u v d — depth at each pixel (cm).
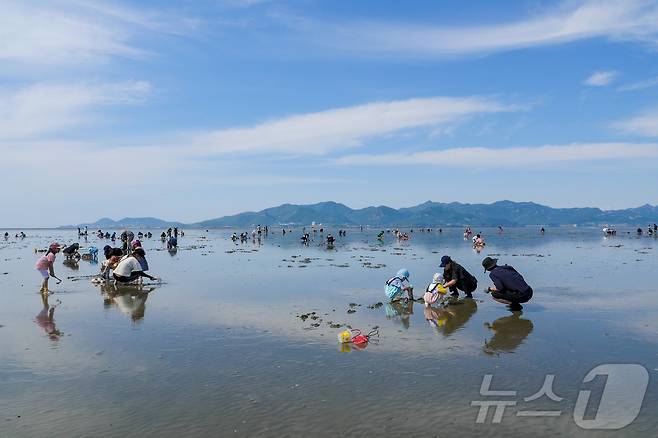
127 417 784
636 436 706
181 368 1029
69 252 3891
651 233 9938
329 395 866
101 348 1189
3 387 926
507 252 4591
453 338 1261
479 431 723
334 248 5659
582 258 3781
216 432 727
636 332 1302
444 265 1881
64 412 806
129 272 2303
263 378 960
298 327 1402
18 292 2112
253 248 5822
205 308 1708
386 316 1559
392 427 738
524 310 1625
